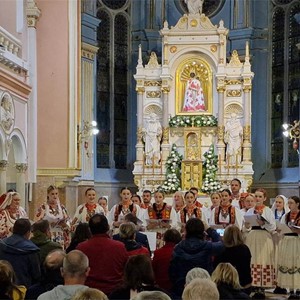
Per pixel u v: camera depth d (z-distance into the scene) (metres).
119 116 24.81
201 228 7.23
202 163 21.47
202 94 22.31
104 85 24.30
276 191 23.20
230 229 7.76
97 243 6.68
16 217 11.20
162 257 7.52
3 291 5.11
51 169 18.38
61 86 18.55
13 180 17.47
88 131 21.64
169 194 21.27
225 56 22.20
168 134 22.14
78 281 5.03
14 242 6.99
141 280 5.32
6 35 16.09
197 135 21.81
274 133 24.02
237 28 24.48
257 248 11.15
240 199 13.28
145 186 21.92
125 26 25.27
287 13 23.88
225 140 21.81
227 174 21.50
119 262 6.65
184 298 4.13
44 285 5.67
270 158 23.98
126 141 24.97
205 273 5.64
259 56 24.31
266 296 11.23
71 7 18.67
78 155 18.75
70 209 18.62
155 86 22.45
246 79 21.80
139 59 22.56
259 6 24.45
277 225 11.02
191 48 22.23
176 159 21.67
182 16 23.89
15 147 17.16
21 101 17.23
